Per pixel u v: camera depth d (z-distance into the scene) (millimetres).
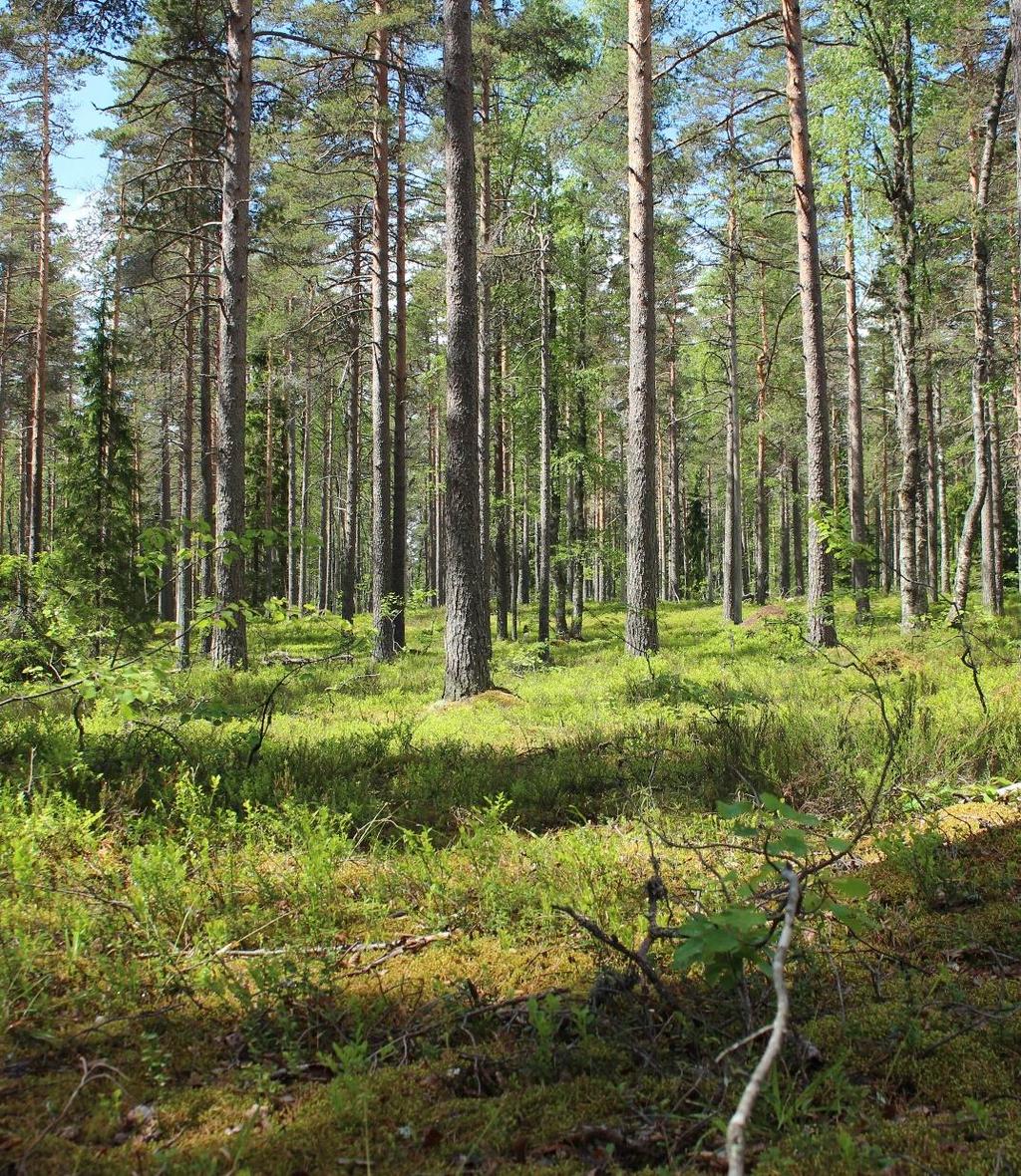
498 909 4105
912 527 16969
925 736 6609
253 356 34469
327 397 33000
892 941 3648
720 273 28234
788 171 16453
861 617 19547
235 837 5234
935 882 4117
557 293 26578
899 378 19484
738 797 5676
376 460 20688
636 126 15469
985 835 4848
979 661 11969
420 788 6371
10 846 4660
